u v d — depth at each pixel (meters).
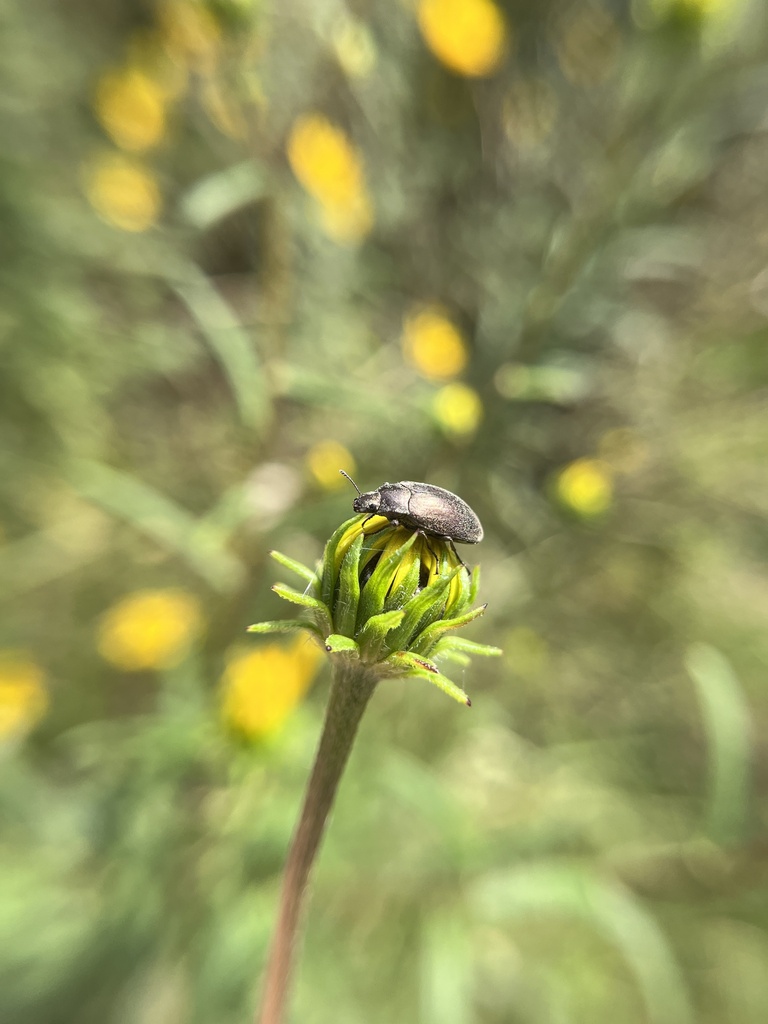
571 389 0.22
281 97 0.19
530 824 0.19
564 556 0.24
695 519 0.27
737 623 0.26
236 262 0.26
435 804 0.16
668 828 0.22
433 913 0.18
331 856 0.17
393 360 0.26
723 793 0.15
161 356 0.25
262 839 0.16
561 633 0.26
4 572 0.23
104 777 0.19
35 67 0.26
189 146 0.26
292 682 0.15
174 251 0.26
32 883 0.18
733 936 0.21
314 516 0.18
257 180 0.17
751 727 0.24
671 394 0.27
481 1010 0.21
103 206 0.24
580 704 0.25
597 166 0.23
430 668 0.09
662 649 0.26
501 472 0.24
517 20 0.27
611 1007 0.21
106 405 0.26
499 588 0.24
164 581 0.23
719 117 0.25
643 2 0.17
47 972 0.18
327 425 0.23
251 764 0.15
